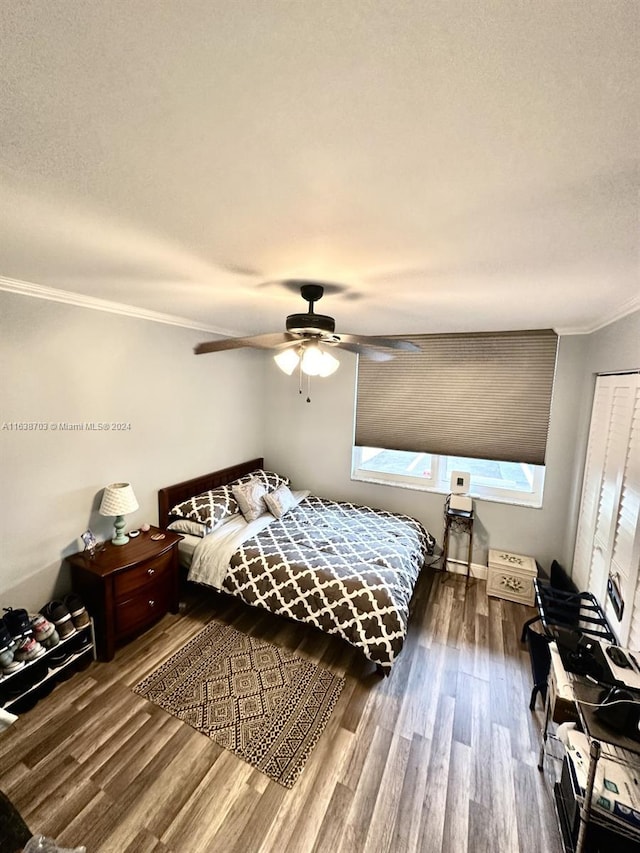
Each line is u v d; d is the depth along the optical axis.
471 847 1.41
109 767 1.66
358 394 3.85
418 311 2.45
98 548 2.52
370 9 0.50
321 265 1.55
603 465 2.39
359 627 2.19
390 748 1.79
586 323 2.66
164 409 3.05
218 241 1.32
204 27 0.53
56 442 2.30
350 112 0.69
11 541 2.12
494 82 0.61
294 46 0.56
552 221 1.10
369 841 1.42
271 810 1.51
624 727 1.23
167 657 2.34
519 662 2.39
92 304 2.39
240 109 0.69
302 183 0.94
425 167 0.86
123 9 0.50
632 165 0.82
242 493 3.37
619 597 1.96
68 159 0.86
